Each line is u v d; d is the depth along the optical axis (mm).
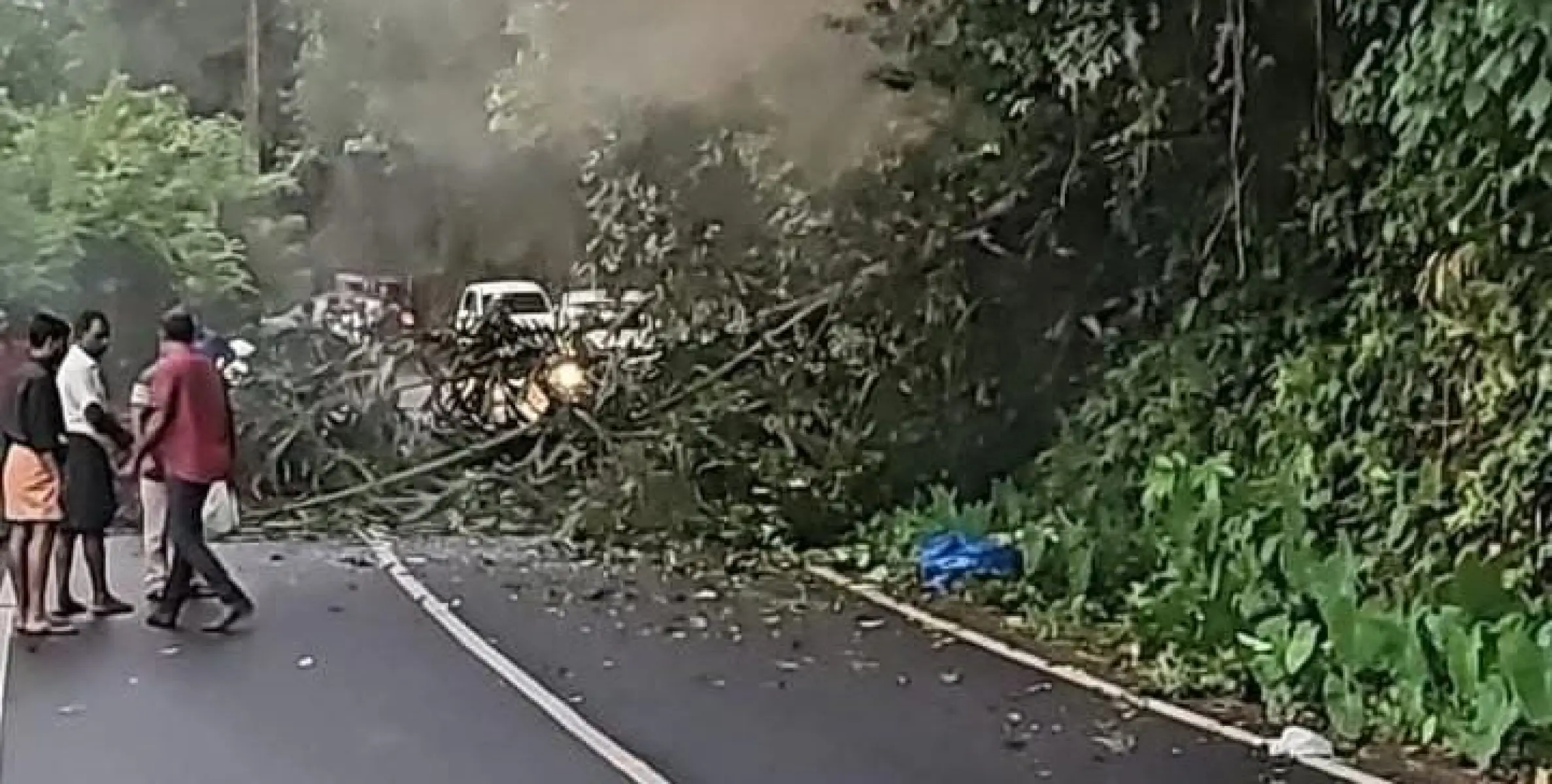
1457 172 9266
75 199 21562
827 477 15125
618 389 16672
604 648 11156
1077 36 12242
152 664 10633
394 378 17312
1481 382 9422
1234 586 10391
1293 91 11953
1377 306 10695
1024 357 14734
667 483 15211
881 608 12625
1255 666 9734
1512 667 8164
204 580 12305
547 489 16656
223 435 11750
